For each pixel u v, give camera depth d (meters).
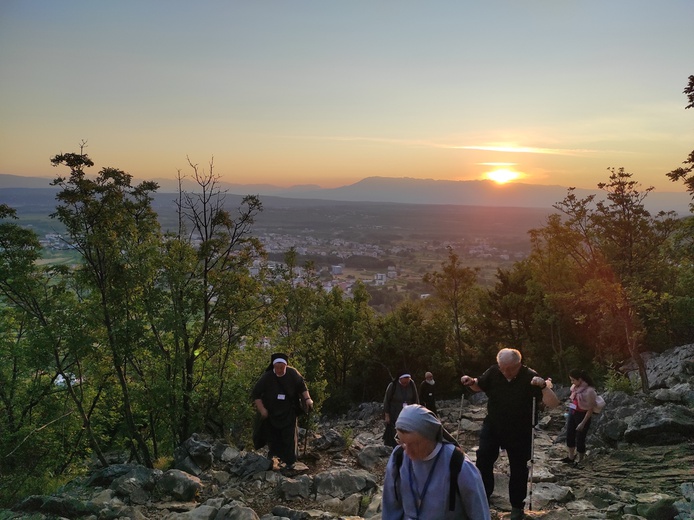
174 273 11.55
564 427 13.81
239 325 12.31
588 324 28.11
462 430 14.36
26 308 12.33
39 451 11.39
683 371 16.45
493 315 33.22
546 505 7.00
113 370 12.98
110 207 11.28
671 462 8.65
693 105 14.25
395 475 3.51
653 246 20.89
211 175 12.38
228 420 12.39
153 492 8.09
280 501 8.09
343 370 32.97
